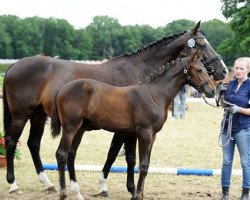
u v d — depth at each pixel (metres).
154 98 5.88
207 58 7.20
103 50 89.44
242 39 36.00
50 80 6.78
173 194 6.81
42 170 6.98
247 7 36.19
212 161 9.66
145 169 5.84
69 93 5.89
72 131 5.90
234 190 7.13
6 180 7.35
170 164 9.24
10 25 85.88
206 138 13.07
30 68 6.87
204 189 7.16
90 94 5.90
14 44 84.62
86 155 10.04
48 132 13.73
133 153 6.45
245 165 6.05
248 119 6.01
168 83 6.00
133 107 5.81
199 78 5.98
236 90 6.12
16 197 6.45
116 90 5.93
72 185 6.19
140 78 6.85
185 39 7.14
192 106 25.58
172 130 14.69
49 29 86.94
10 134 6.96
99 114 5.90
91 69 6.76
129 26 87.94
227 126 6.08
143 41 85.69
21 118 6.92
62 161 5.89
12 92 6.91
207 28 79.12
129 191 6.51
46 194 6.67
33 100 6.85
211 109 24.14
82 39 89.50
